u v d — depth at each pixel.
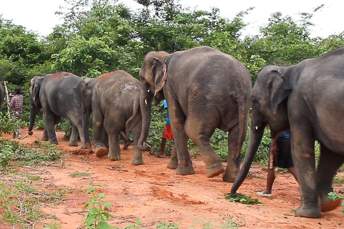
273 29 21.23
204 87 8.70
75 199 6.86
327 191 6.87
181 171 9.65
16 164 9.68
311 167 6.48
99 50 17.53
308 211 6.46
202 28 19.41
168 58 10.06
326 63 6.24
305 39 21.11
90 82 13.00
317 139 6.47
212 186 8.41
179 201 6.97
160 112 14.78
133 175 9.34
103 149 11.78
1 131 15.30
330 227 6.02
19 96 17.80
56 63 18.22
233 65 8.81
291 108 6.51
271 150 7.69
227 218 6.05
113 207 6.46
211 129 8.77
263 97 6.94
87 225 4.86
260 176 10.02
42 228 5.41
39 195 6.96
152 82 10.60
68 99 13.70
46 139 15.89
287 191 8.38
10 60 21.70
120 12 20.30
